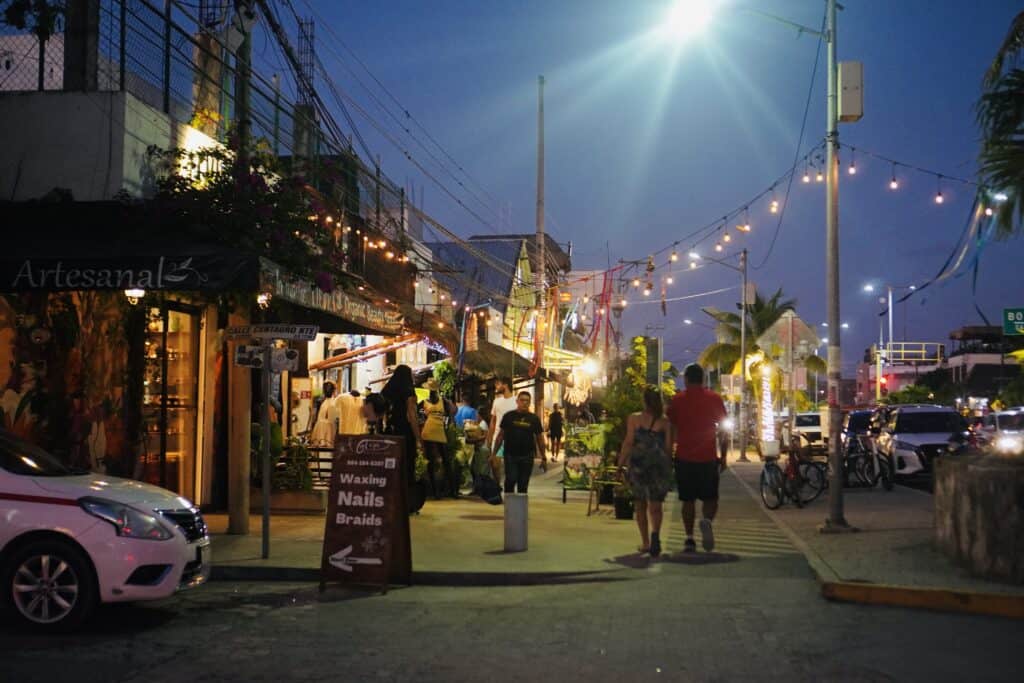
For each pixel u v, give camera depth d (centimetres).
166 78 1396
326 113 1697
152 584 791
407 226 2617
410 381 1496
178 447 1451
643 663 687
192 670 674
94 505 790
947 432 2331
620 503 1513
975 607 836
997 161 1299
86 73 1256
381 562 971
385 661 697
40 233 1153
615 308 3209
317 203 1300
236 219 1173
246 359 1109
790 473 1742
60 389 1174
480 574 1015
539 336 3114
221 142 1436
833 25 1414
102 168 1196
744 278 4081
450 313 3128
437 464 1777
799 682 634
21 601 783
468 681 644
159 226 1162
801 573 1040
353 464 991
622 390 1628
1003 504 902
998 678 636
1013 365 8450
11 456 836
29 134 1207
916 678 638
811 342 1831
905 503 1762
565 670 669
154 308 1343
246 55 1684
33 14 1085
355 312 1468
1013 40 1267
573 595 952
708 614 849
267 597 943
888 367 10856
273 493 1506
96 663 690
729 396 4375
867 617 822
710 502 1183
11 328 1139
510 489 1548
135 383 1298
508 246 3978
